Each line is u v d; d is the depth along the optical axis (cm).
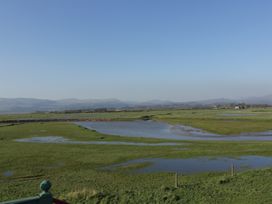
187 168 3922
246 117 14975
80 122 15688
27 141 7144
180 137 8169
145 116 19088
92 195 2234
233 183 2567
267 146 5838
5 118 19300
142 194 2280
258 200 2094
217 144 6316
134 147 5922
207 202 2098
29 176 3641
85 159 4662
